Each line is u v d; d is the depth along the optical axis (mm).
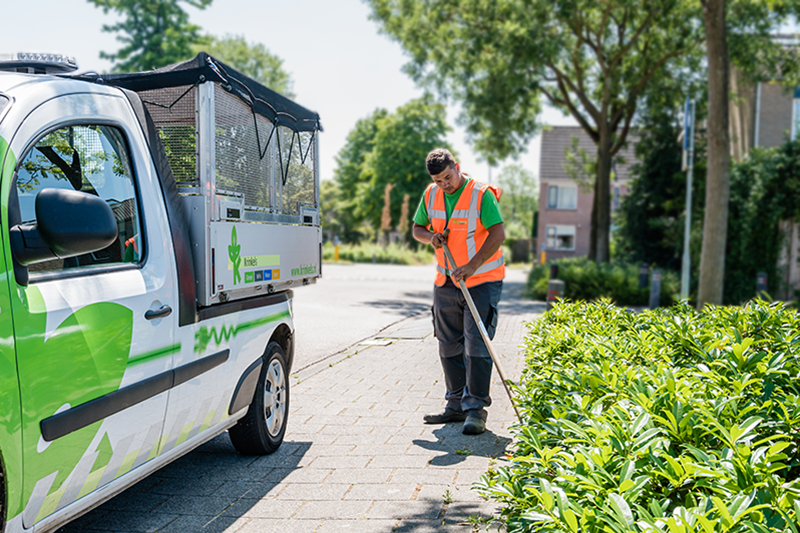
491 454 4422
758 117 24703
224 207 3732
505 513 2164
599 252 23312
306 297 16344
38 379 2430
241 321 4051
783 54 20078
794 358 3525
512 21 19344
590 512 1793
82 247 2457
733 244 19062
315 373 7137
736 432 2152
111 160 3080
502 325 11258
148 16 34625
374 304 14891
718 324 4723
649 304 15773
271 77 44406
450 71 22406
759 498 1842
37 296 2482
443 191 5109
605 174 23297
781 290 19266
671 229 22703
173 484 3932
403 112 54938
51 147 2729
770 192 19000
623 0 19719
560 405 2781
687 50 21500
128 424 2953
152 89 3664
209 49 37562
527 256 57406
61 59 3275
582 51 22922
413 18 21750
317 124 5219
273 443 4500
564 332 4383
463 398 5020
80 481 2707
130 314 2957
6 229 2389
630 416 2438
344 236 70438
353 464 4250
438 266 5203
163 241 3305
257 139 4199
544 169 44938
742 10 18781
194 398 3508
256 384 4250
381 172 54688
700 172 22688
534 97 22828
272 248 4359
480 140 24688
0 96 2588
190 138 3611
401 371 7242
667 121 24312
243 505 3605
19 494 2359
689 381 2938
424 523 3320
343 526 3309
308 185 5102
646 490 2020
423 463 4250
